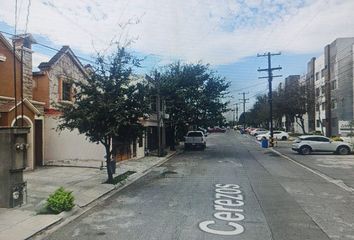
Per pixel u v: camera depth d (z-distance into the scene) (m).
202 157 30.73
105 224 9.91
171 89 35.28
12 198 11.54
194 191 14.82
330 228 9.34
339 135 49.50
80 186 15.64
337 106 56.16
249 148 41.56
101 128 16.77
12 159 11.54
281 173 20.44
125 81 17.23
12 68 20.00
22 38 20.78
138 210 11.54
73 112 16.53
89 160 24.11
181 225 9.67
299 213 10.96
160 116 33.78
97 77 16.98
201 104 38.06
